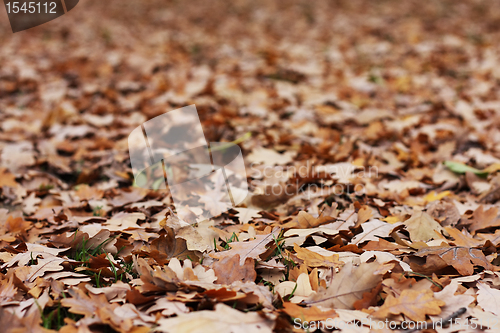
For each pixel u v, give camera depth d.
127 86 5.11
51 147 3.47
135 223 2.16
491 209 2.13
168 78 5.43
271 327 1.36
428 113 4.22
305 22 9.17
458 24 8.37
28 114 4.27
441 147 3.28
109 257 1.81
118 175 2.99
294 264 1.79
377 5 10.55
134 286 1.61
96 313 1.37
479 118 4.01
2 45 7.27
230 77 5.40
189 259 1.78
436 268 1.74
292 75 5.55
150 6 10.98
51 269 1.68
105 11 10.41
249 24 9.09
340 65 6.12
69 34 8.18
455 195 2.57
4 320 1.35
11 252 1.91
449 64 5.95
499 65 5.58
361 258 1.78
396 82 5.21
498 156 3.12
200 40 7.70
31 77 5.46
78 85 5.23
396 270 1.73
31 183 2.85
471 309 1.51
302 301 1.55
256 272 1.75
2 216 2.33
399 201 2.47
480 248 1.88
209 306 1.47
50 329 1.42
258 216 2.24
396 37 7.59
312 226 2.09
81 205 2.48
